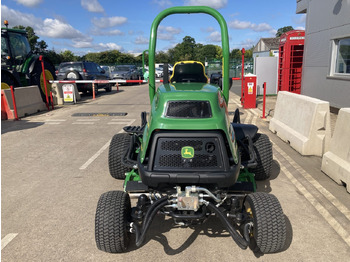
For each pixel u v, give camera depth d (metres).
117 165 4.81
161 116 3.14
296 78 14.20
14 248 3.38
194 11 3.99
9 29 11.76
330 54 10.11
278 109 7.75
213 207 2.95
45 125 9.38
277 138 7.33
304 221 3.79
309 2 11.59
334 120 8.88
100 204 3.08
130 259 3.18
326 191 4.53
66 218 3.99
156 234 3.62
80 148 6.94
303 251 3.25
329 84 10.28
